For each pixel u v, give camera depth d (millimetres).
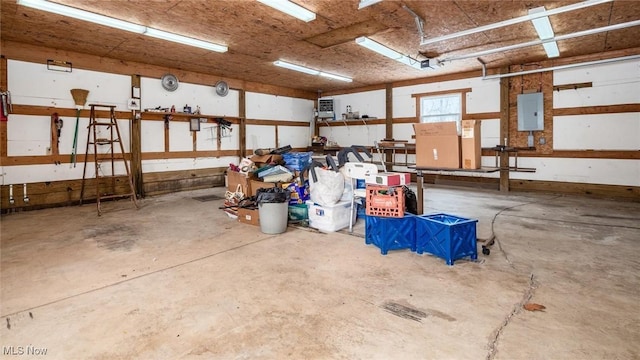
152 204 5852
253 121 8766
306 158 4969
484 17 4418
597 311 2033
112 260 3021
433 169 3400
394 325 1909
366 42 5273
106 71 6191
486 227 4023
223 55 6184
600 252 3100
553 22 4551
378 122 9125
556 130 6508
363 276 2623
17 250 3312
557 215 4664
